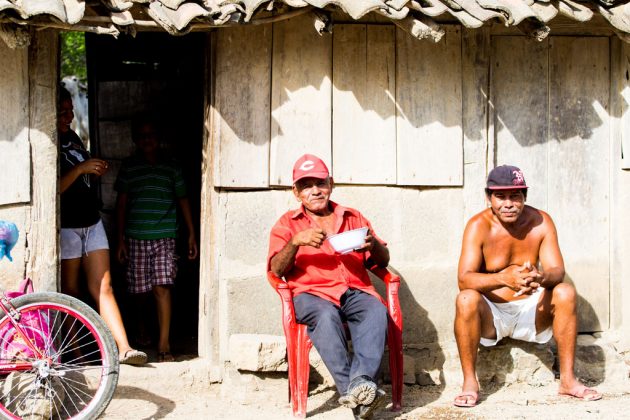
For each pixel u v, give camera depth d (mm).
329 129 5531
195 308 7707
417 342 5734
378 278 5723
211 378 5531
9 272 5215
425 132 5648
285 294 4957
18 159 5188
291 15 5023
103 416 5066
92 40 7504
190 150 7727
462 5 5035
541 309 5320
